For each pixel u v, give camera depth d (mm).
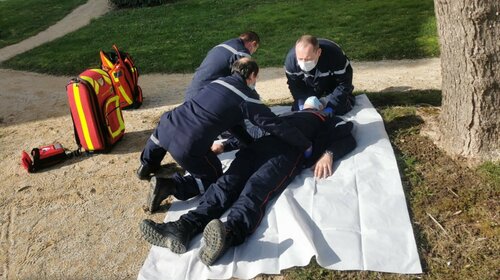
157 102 6539
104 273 3424
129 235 3762
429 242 3299
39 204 4266
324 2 11359
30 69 9203
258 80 7074
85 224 3941
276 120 3826
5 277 3477
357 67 7148
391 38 8195
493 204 3541
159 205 4008
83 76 4855
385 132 4531
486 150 3945
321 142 4266
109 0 15188
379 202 3635
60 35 12422
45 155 4805
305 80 4957
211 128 3773
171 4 14008
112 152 5047
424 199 3686
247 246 3385
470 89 3822
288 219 3496
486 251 3166
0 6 16984
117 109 5137
